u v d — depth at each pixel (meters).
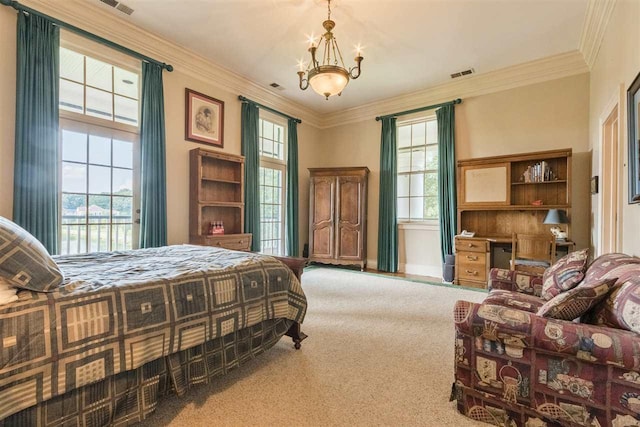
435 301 3.62
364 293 3.97
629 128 2.27
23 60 2.73
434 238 5.26
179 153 4.05
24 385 1.07
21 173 2.71
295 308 2.24
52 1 2.91
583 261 2.11
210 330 1.66
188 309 1.58
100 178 3.34
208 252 2.54
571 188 3.88
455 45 3.82
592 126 3.83
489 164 4.41
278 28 3.50
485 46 3.85
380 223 5.66
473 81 4.77
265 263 2.15
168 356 1.52
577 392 1.27
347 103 5.89
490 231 4.64
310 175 5.88
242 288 1.89
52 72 2.89
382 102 5.71
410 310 3.29
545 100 4.29
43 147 2.82
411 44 3.80
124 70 3.59
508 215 4.52
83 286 1.35
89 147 3.26
